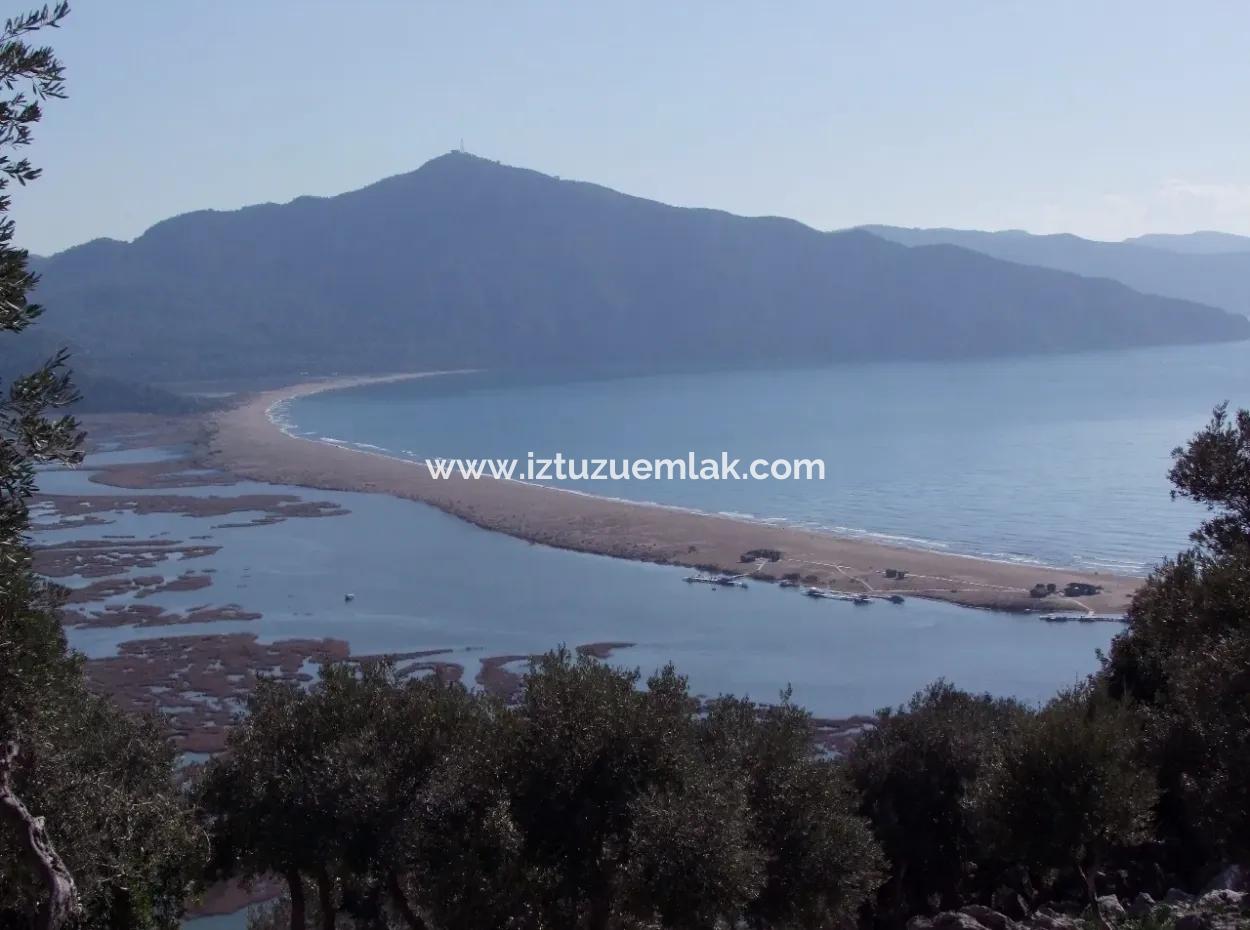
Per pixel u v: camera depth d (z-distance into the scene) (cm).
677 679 1952
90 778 1600
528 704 1906
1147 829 1892
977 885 2419
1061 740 1808
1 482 1098
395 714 2042
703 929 1655
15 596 1187
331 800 1934
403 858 1900
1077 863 1811
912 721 2550
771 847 1877
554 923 1795
